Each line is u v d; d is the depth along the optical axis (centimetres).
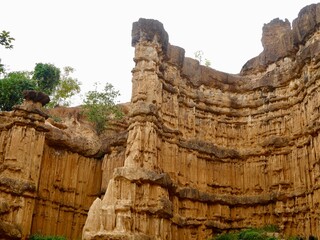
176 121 3712
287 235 3338
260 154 3856
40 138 3416
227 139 4094
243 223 3678
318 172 3066
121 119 4412
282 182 3578
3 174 3150
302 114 3547
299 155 3481
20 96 4750
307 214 3212
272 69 4150
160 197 3112
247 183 3853
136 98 3462
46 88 5619
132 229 2925
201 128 4006
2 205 2986
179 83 3919
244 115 4156
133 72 3600
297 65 3691
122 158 3738
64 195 3653
